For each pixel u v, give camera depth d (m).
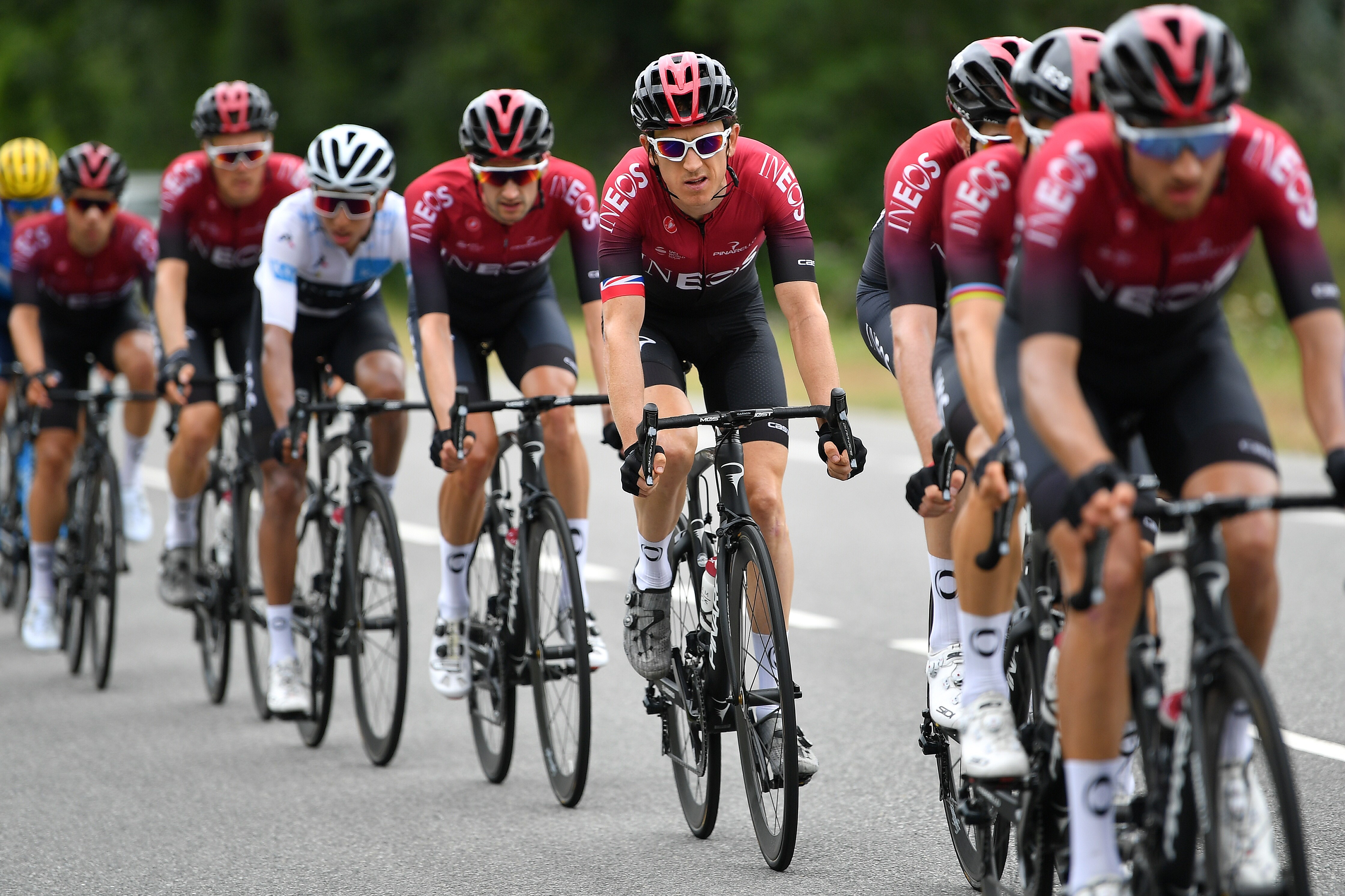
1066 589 9.42
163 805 15.56
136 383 24.53
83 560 21.78
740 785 15.82
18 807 15.55
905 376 12.23
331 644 17.70
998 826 11.29
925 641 21.27
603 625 22.61
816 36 91.94
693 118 12.87
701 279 14.30
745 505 13.30
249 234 22.62
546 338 17.39
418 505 33.31
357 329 19.20
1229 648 8.38
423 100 111.19
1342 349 8.80
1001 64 11.47
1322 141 100.81
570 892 12.56
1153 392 9.79
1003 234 10.27
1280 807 7.89
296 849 13.99
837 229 91.44
